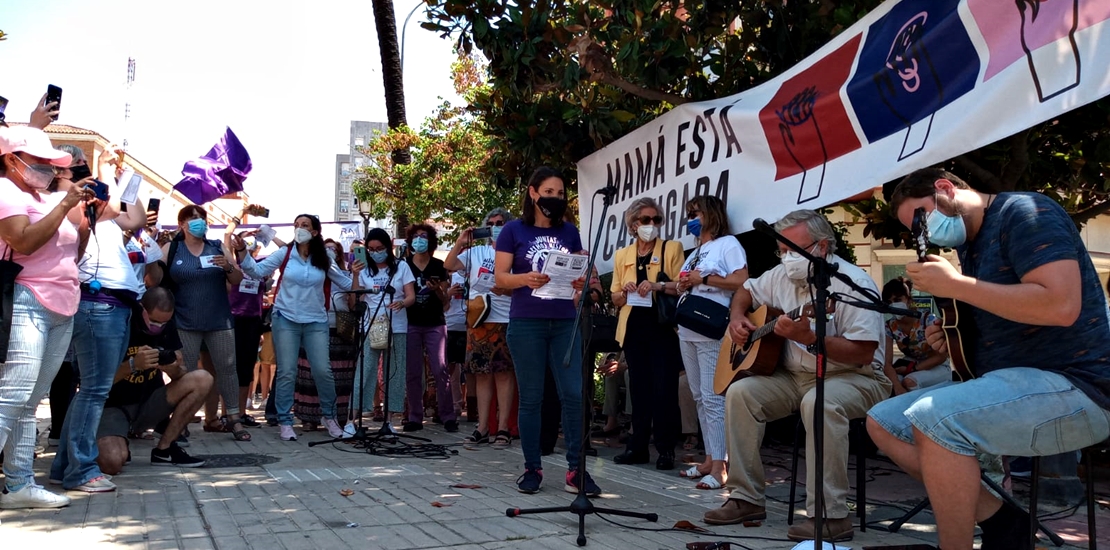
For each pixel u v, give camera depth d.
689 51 5.84
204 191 7.41
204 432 7.41
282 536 3.48
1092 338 2.53
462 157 17.84
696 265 5.12
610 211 6.55
